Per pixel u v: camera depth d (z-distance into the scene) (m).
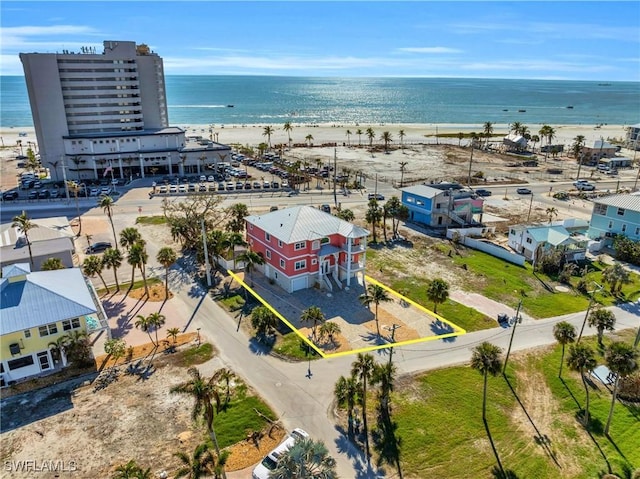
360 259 73.06
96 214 101.06
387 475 36.12
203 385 32.47
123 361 49.66
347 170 145.50
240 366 49.25
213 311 60.62
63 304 47.47
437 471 36.75
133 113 142.25
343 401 41.97
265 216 72.25
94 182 128.75
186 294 65.31
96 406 42.84
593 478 36.81
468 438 40.28
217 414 42.09
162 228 92.31
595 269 76.75
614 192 127.69
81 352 46.62
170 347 52.34
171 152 137.62
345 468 36.53
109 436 39.34
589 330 58.09
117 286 66.50
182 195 117.38
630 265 78.62
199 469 31.67
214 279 70.31
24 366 46.31
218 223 90.62
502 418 42.81
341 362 50.19
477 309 62.53
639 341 52.41
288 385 46.34
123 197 114.69
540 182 141.25
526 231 81.12
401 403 44.22
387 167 159.50
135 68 138.88
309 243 65.25
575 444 40.25
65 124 130.88
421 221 100.69
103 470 35.91
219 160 143.25
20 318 45.22
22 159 167.12
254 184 126.50
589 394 46.62
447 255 82.06
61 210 103.62
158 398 44.06
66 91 130.50
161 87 152.00
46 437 39.09
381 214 88.38
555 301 65.56
